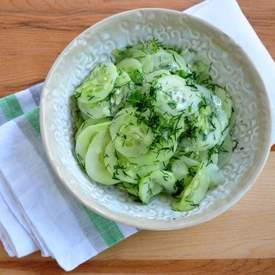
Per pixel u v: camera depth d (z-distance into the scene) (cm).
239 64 54
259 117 53
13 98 58
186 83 52
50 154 50
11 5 60
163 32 55
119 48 55
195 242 58
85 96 52
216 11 59
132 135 51
